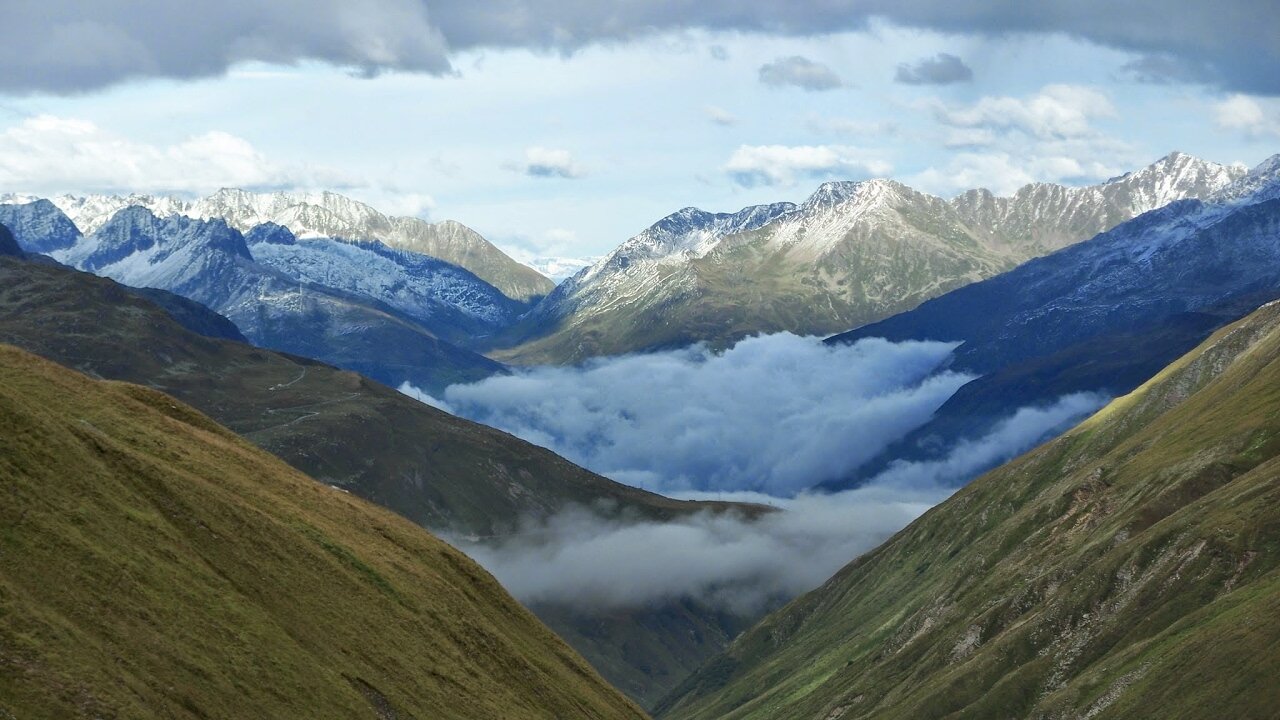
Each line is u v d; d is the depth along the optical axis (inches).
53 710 2773.1
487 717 4749.0
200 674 3356.3
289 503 5364.2
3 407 3698.3
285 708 3575.3
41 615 3021.7
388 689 4291.3
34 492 3481.8
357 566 5108.3
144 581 3533.5
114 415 4970.5
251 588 4138.8
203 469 4933.6
